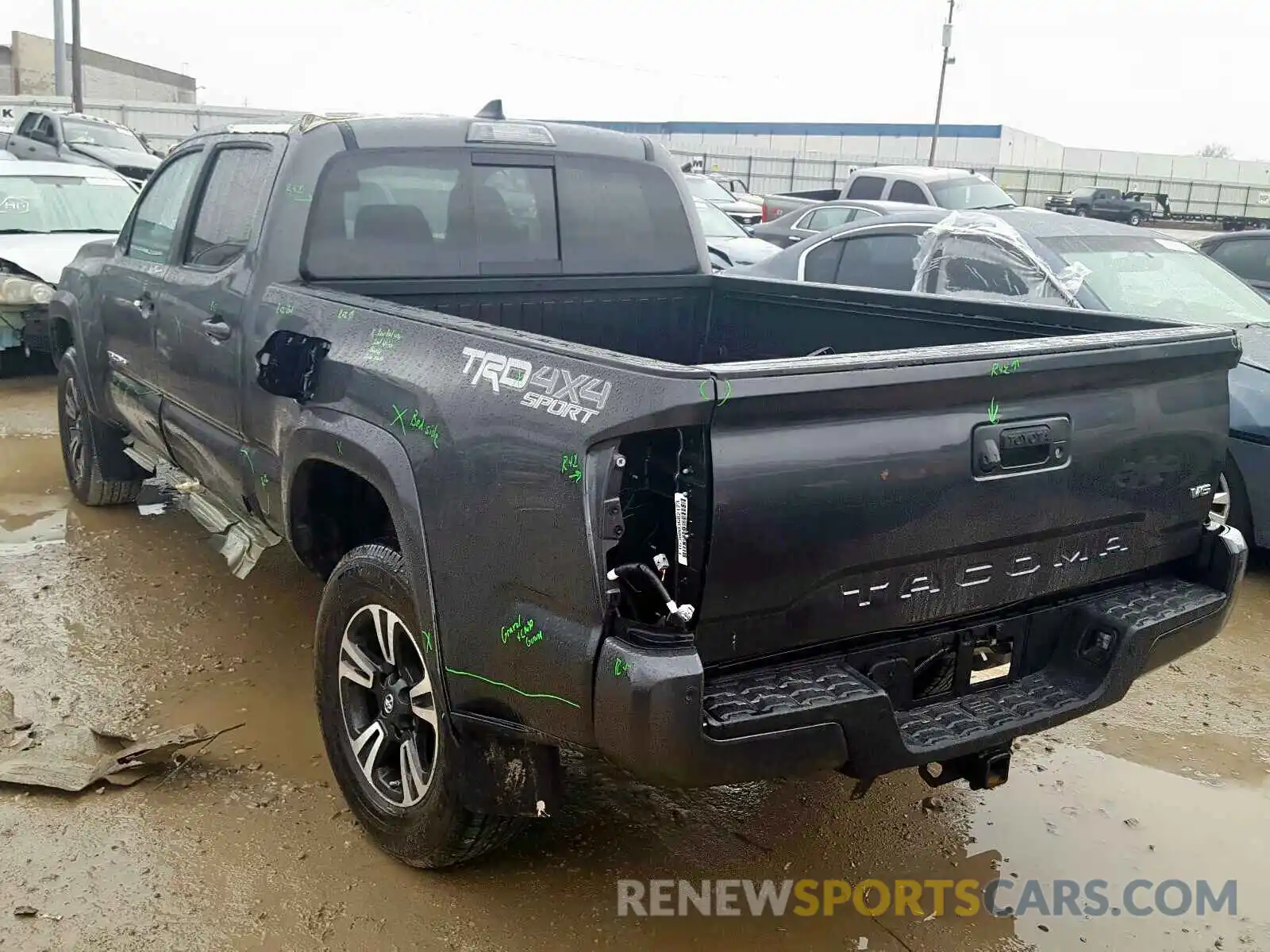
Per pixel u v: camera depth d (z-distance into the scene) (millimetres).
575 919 3055
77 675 4414
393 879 3199
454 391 2807
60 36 31109
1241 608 5578
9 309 8992
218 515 4551
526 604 2576
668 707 2334
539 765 2764
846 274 7488
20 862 3225
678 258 4793
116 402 5438
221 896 3104
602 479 2395
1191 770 4012
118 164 19141
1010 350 2721
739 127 63875
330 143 3922
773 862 3365
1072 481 2936
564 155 4434
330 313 3439
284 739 3975
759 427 2418
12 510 6398
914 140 61188
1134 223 40219
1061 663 3156
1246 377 5578
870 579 2666
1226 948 3045
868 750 2621
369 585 3164
